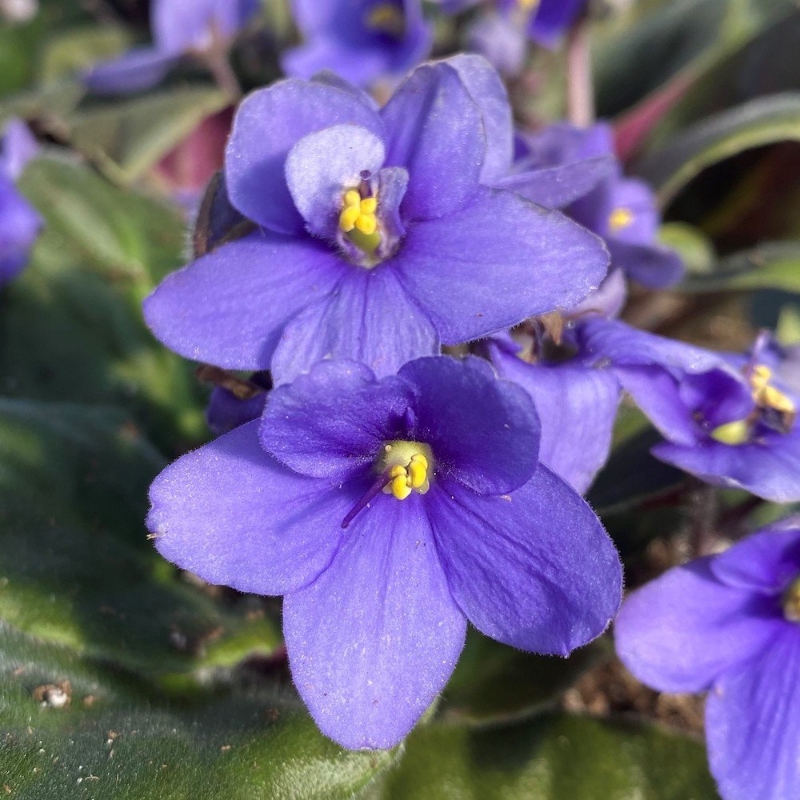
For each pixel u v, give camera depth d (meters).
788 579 0.07
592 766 0.08
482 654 0.08
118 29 0.17
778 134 0.11
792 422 0.07
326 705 0.06
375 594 0.06
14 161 0.13
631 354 0.06
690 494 0.08
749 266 0.11
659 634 0.07
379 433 0.06
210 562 0.06
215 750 0.07
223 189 0.07
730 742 0.07
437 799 0.08
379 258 0.06
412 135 0.06
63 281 0.12
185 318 0.06
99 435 0.09
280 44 0.15
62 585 0.08
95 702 0.07
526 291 0.06
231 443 0.06
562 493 0.05
